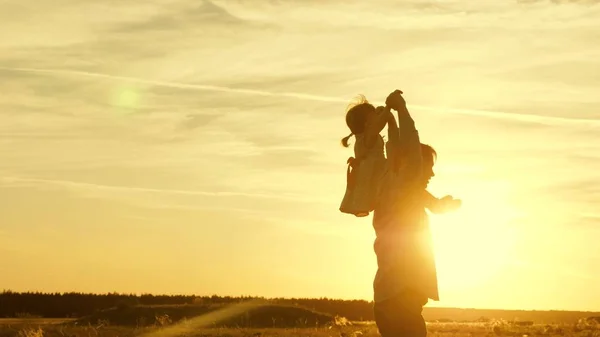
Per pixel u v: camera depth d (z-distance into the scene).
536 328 32.38
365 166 8.21
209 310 50.53
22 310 85.38
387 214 8.02
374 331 23.86
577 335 27.02
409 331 7.85
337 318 43.16
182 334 21.44
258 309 51.38
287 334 22.44
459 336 25.41
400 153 7.98
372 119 8.27
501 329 30.52
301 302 85.31
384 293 7.86
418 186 7.99
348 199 8.29
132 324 48.66
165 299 72.06
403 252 7.86
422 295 7.89
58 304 88.25
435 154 8.41
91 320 49.66
